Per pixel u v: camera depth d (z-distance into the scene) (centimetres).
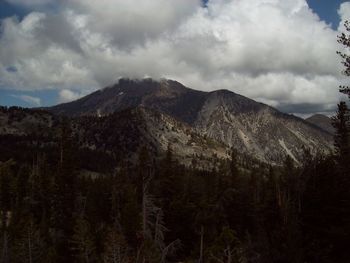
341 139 3988
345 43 2433
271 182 7456
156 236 4659
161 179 6806
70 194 7106
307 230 3659
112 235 4472
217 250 4162
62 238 6438
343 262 3266
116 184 9069
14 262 6025
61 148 7588
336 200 3584
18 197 9588
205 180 10381
